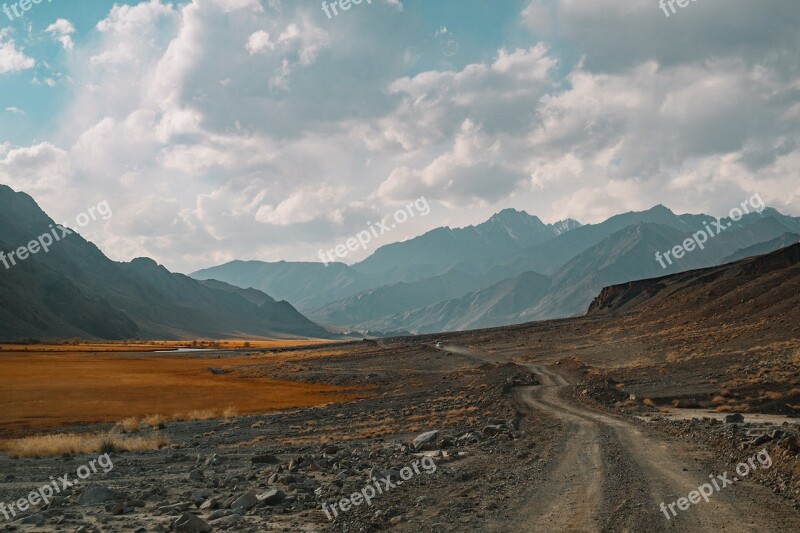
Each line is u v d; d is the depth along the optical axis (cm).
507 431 2978
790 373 4184
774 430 2194
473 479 1775
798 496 1427
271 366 13250
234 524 1309
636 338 10662
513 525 1254
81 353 17875
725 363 5488
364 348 17750
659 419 3172
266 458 2338
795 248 13762
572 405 4359
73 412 5541
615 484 1634
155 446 3150
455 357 12612
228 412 5366
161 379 9988
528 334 15650
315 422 4409
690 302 12425
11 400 6488
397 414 4675
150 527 1302
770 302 9175
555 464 1992
